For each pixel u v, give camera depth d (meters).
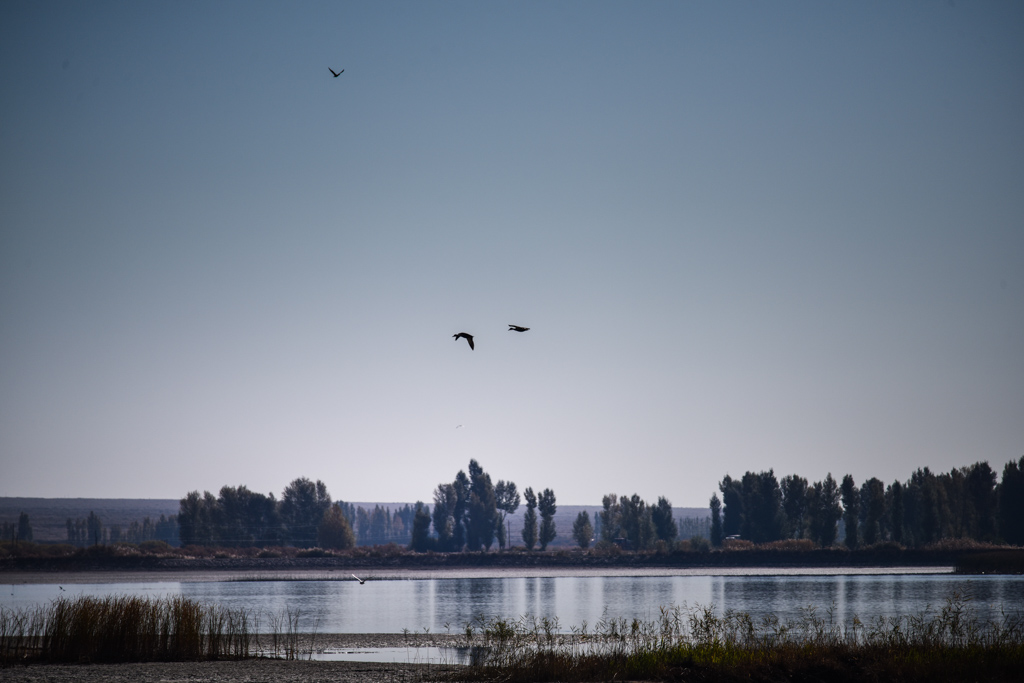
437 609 77.69
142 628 39.22
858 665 30.98
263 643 48.31
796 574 137.38
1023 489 156.62
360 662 38.03
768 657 31.64
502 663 33.72
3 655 37.34
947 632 35.38
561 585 120.44
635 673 31.91
